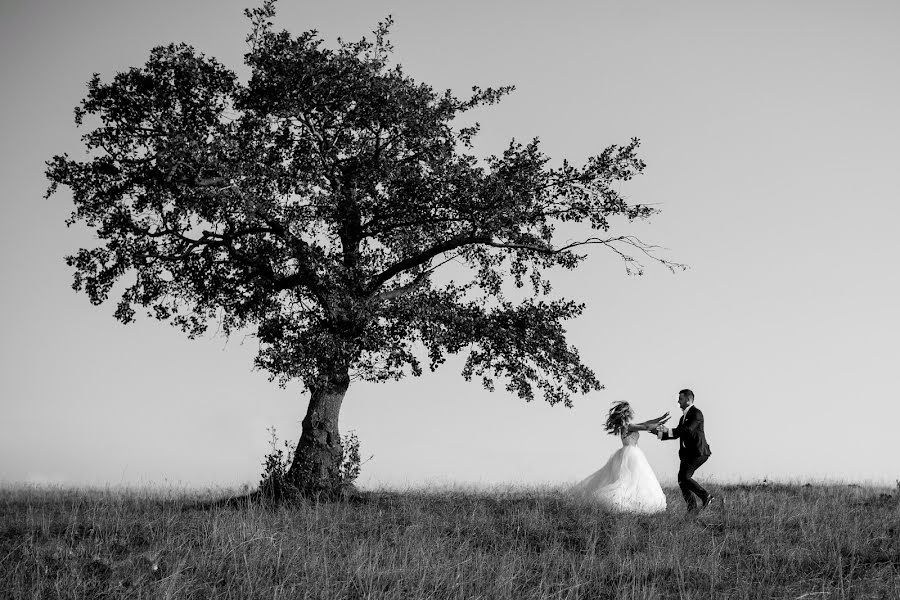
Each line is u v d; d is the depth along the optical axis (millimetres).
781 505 14664
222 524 12781
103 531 12773
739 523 13508
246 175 17266
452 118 19219
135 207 18984
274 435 18297
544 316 19078
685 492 14969
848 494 17359
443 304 18812
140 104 18172
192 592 9641
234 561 10734
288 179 17875
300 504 16562
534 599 9727
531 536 13008
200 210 17859
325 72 18016
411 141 19062
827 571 10539
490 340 19109
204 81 18250
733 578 10445
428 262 20562
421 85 19062
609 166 18562
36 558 11008
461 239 19359
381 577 10398
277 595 9492
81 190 18531
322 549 11656
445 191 18500
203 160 16938
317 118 18609
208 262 19547
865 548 11438
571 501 15320
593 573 10789
